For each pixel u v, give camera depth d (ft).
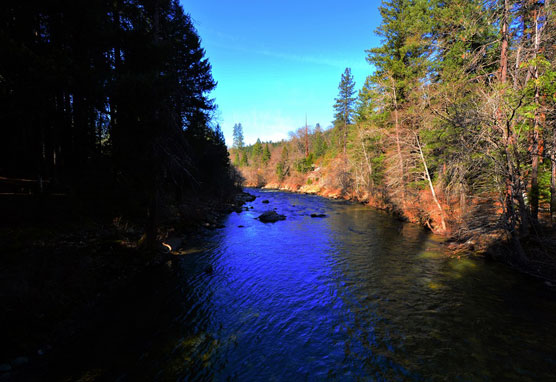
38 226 33.37
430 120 56.34
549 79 32.40
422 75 73.97
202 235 58.65
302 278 36.40
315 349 21.70
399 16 96.78
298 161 257.75
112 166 38.27
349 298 30.73
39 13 31.63
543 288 32.81
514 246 39.55
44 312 22.24
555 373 18.85
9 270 23.50
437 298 30.60
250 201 138.31
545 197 49.37
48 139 43.86
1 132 38.19
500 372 19.03
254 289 32.78
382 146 99.71
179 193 72.38
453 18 45.65
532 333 23.76
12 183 38.24
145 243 39.19
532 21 39.06
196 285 33.09
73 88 28.63
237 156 377.91
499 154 39.01
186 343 21.77
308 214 93.71
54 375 17.40
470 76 47.24
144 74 29.84
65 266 27.61
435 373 18.99
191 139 72.64
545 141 38.70
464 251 47.11
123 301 27.99
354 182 152.46
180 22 57.67
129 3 40.86
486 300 30.01
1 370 16.88
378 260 43.86
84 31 34.71
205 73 78.54
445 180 58.08
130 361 19.27
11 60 23.29
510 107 36.58
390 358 20.65
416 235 60.75
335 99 191.42
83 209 41.91
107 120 40.47
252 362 19.89
